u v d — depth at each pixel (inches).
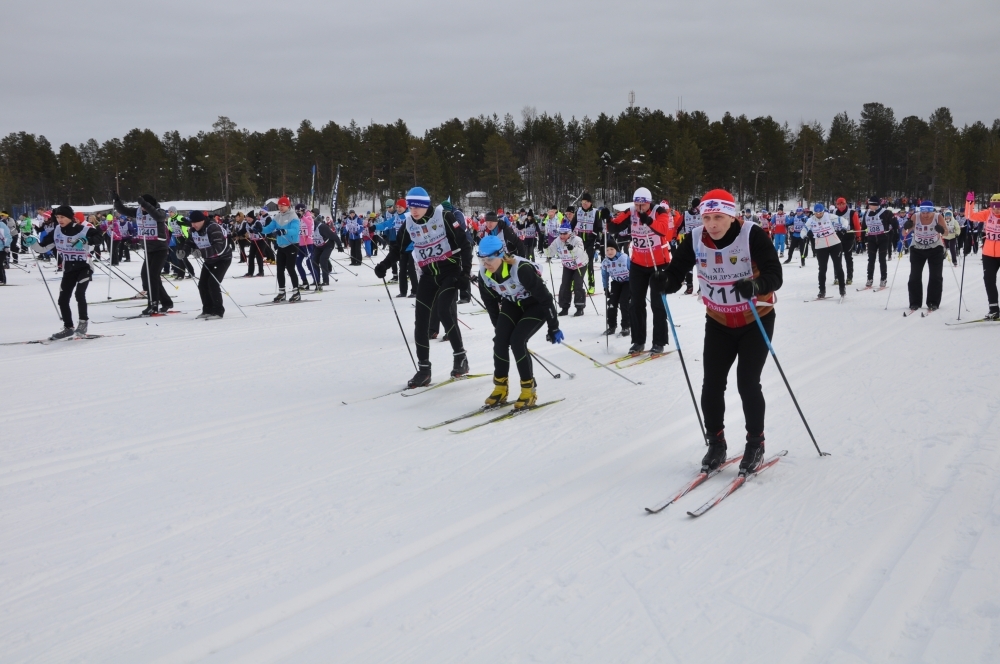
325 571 113.7
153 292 420.2
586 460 163.9
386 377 258.2
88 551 123.2
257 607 103.7
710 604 99.3
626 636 92.6
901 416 187.3
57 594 109.2
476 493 145.2
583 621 96.6
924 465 150.7
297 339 338.0
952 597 98.4
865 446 165.0
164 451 177.2
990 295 333.7
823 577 105.6
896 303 422.6
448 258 240.1
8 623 101.7
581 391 231.8
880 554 112.2
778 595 101.0
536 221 919.7
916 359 258.5
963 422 178.9
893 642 89.0
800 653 87.4
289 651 92.7
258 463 167.0
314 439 185.2
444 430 191.5
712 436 153.7
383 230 716.7
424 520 132.3
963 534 117.7
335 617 100.3
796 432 179.0
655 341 290.2
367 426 196.7
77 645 95.7
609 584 106.0
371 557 118.0
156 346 321.1
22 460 171.6
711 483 146.6
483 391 237.1
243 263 890.1
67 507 142.6
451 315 245.9
